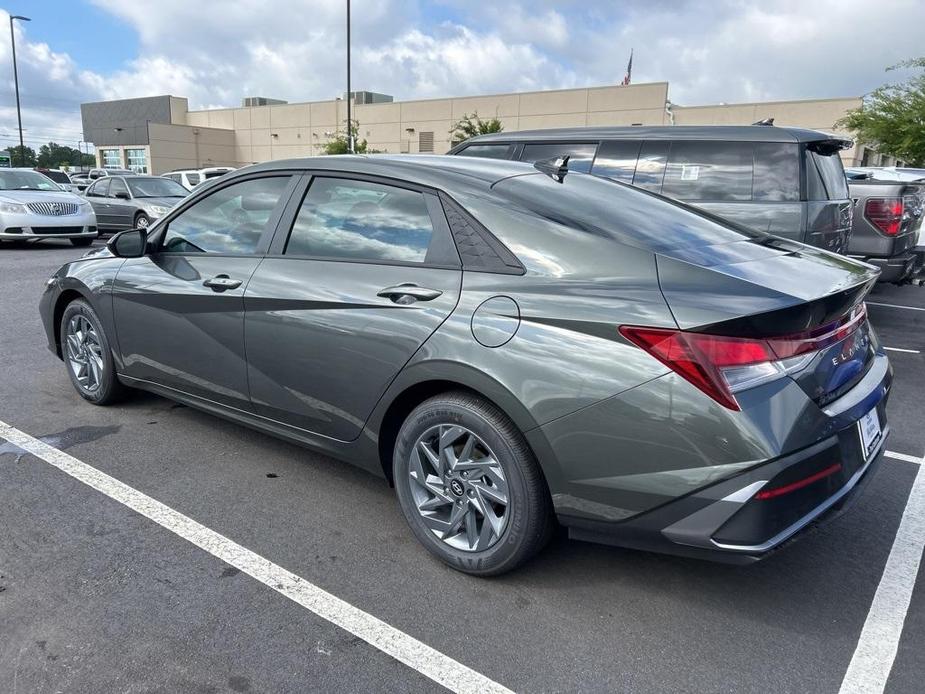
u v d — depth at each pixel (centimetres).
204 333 358
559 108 3741
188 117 5491
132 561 284
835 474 236
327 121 4709
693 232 292
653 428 224
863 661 234
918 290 1063
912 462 398
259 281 330
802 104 3238
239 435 416
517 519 257
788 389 224
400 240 296
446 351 263
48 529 307
